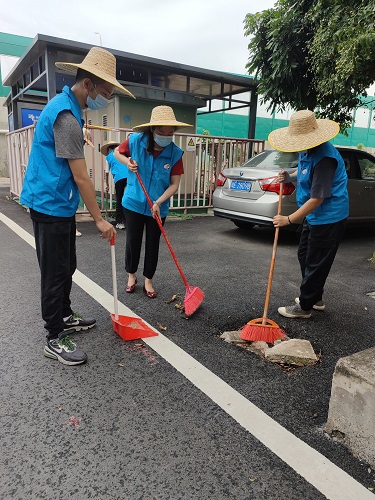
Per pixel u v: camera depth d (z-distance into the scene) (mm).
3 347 2553
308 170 2814
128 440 1774
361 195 6164
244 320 3115
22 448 1704
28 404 1996
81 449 1712
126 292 3600
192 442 1776
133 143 3275
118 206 6199
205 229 6684
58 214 2213
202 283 3941
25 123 10969
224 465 1653
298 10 6121
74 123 2129
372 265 4871
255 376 2322
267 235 6305
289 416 1978
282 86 6949
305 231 3145
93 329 2854
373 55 4570
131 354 2521
